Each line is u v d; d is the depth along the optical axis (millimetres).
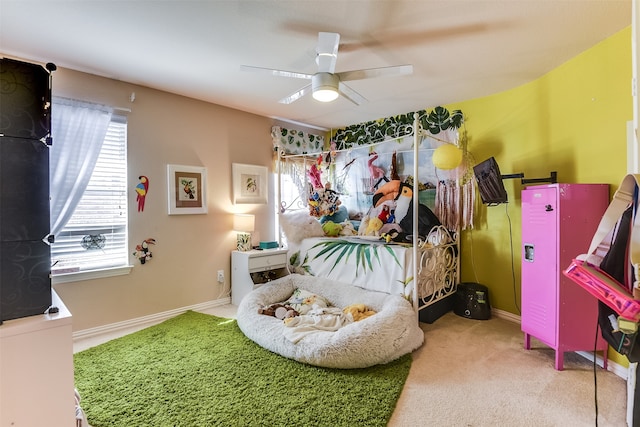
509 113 3049
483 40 2133
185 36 2088
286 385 1932
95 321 2758
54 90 2531
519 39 2121
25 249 1093
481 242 3350
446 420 1637
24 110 1089
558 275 2137
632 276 1141
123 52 2314
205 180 3449
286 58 2408
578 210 2131
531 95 2836
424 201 3627
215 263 3572
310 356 2137
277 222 4180
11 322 1063
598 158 2242
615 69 2098
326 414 1659
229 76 2764
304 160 4297
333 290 3121
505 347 2484
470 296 3146
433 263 3012
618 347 1161
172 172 3193
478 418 1650
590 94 2283
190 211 3334
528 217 2385
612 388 1916
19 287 1081
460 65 2518
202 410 1696
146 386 1924
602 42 2172
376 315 2381
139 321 3006
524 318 2434
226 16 1857
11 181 1066
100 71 2654
